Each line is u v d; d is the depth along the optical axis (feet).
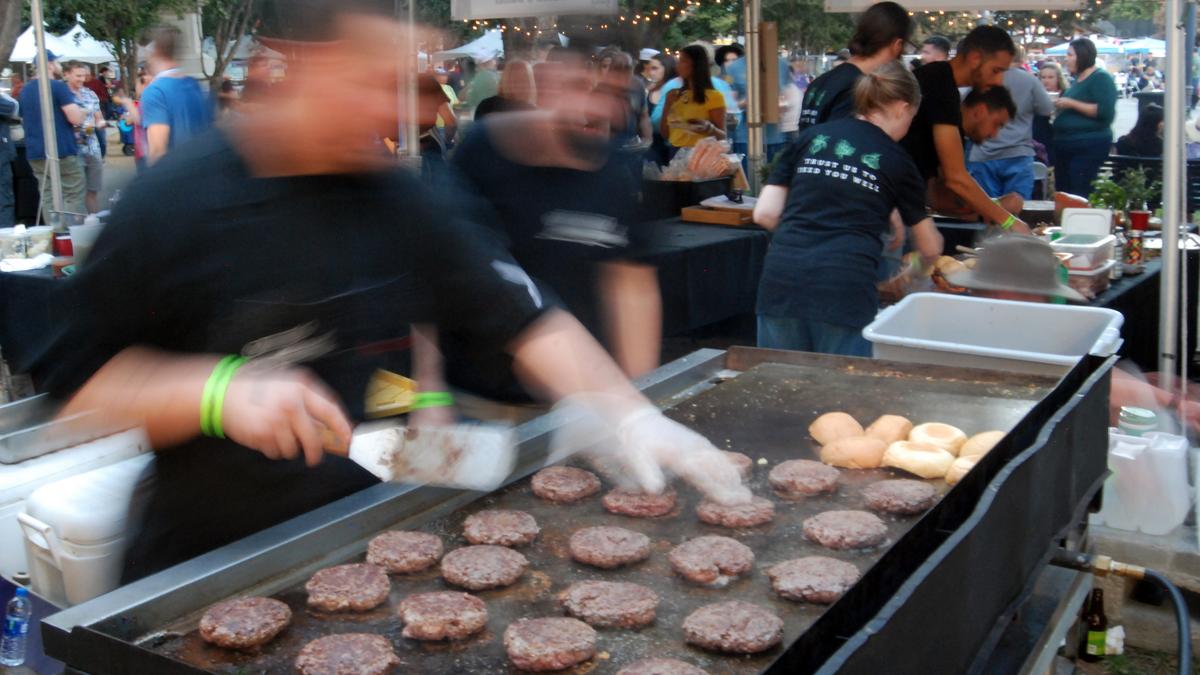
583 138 8.74
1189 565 9.61
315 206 5.11
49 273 14.85
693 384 8.63
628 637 4.93
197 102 17.60
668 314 16.24
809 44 54.03
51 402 5.06
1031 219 17.15
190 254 4.86
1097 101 26.63
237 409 4.70
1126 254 14.73
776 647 4.79
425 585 5.37
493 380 6.83
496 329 6.27
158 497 5.37
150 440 4.99
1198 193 21.54
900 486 6.49
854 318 11.07
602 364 6.53
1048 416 6.19
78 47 45.42
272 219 4.98
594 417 7.16
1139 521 9.89
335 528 5.46
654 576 5.54
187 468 5.31
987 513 4.41
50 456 7.92
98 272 4.85
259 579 5.10
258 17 4.88
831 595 5.18
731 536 6.01
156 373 4.84
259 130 4.89
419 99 14.34
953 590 4.10
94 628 4.31
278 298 5.06
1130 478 9.79
